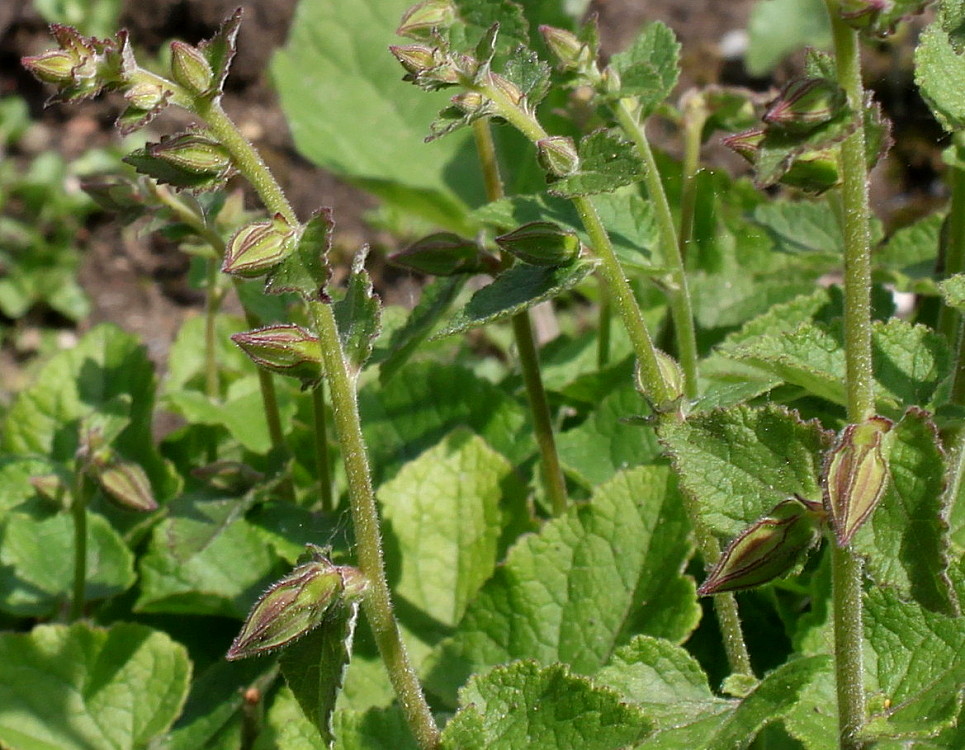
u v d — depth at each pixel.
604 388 0.66
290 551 0.57
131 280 1.10
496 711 0.48
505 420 0.65
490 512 0.60
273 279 0.46
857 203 0.44
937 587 0.44
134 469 0.58
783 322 0.58
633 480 0.56
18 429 0.68
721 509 0.46
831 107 0.43
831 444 0.45
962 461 0.49
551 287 0.48
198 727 0.58
